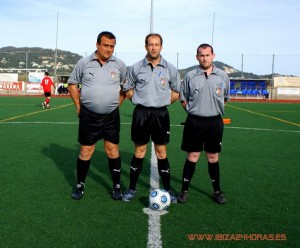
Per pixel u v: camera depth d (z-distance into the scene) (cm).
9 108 1695
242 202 393
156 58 374
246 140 822
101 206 374
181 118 1368
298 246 289
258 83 3500
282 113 1667
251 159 614
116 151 402
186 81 382
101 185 454
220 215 353
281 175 509
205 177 499
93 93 374
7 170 514
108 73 379
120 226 322
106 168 542
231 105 2345
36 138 806
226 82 385
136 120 385
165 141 392
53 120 1188
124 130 978
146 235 304
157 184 466
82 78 382
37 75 3412
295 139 847
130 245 286
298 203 391
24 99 2533
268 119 1348
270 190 438
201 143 389
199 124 380
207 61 366
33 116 1312
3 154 626
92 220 335
